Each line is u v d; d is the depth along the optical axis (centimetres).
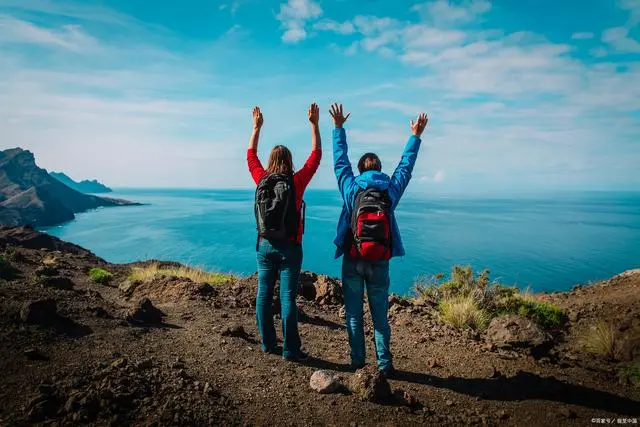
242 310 602
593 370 457
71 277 935
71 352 351
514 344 500
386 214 353
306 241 8844
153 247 7756
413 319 635
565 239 10556
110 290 808
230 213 19025
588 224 16338
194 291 660
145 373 321
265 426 278
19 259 1034
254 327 520
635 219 19838
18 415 249
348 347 479
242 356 405
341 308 679
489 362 451
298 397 326
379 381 334
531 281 5006
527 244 9250
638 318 621
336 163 398
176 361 367
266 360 401
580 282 4941
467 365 438
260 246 400
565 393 369
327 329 556
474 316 642
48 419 249
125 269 1354
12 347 336
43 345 354
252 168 425
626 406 351
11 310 398
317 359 421
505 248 8419
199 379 338
